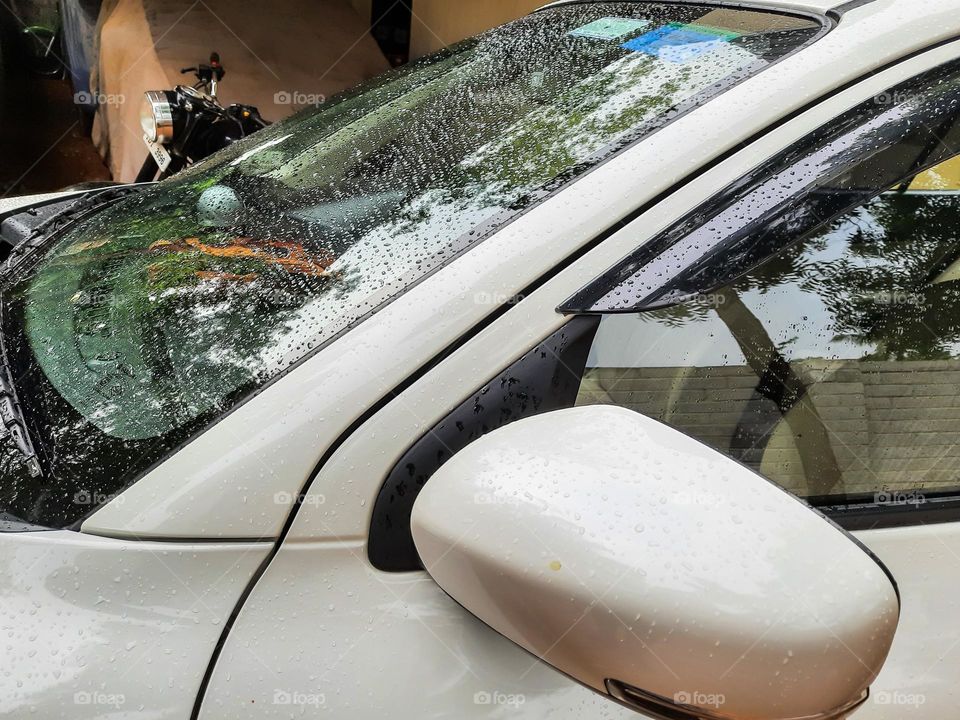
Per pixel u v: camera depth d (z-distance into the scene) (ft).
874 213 3.66
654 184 3.48
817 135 3.58
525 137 4.02
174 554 3.12
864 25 3.91
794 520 2.58
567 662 2.67
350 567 3.18
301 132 5.11
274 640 3.08
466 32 19.34
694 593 2.48
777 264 3.55
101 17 17.49
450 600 3.20
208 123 9.40
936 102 3.70
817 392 3.70
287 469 3.18
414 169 4.14
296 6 19.33
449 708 3.09
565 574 2.55
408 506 3.19
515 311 3.32
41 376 3.77
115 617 3.05
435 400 3.22
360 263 3.67
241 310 3.69
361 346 3.32
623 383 3.42
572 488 2.63
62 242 4.82
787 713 2.53
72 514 3.24
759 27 4.30
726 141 3.56
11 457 3.48
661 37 4.51
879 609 2.51
